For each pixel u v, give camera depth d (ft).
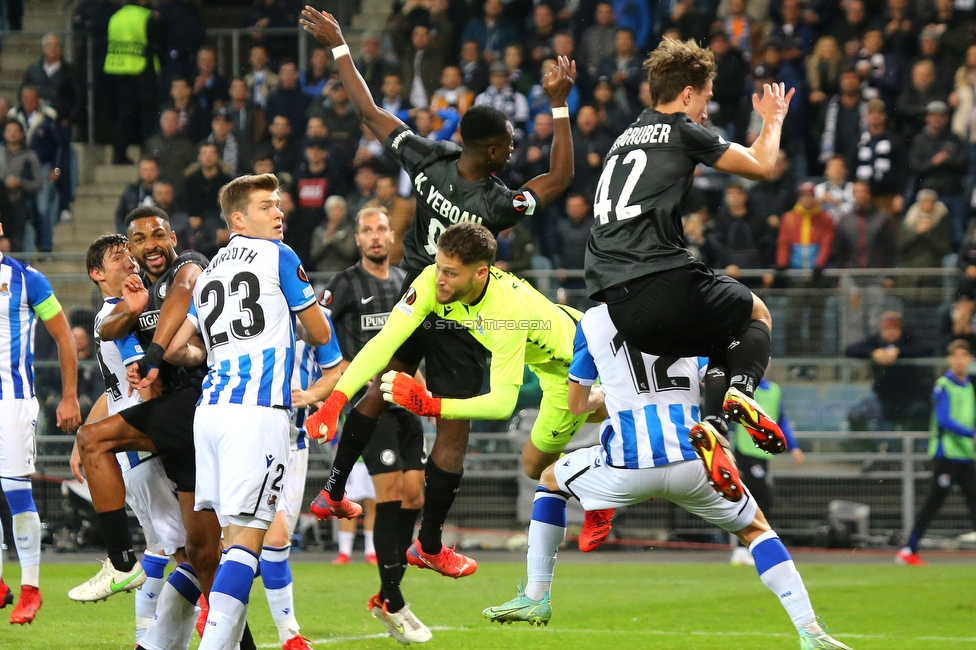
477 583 115.14
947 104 174.29
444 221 67.46
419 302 63.05
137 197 180.55
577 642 78.13
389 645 76.23
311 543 150.51
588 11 186.29
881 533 150.00
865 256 158.40
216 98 191.83
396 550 77.61
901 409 151.23
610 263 59.93
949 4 176.24
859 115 171.32
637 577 121.19
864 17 181.78
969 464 134.31
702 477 61.26
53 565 128.77
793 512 151.33
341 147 175.94
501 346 63.82
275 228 62.03
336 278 95.76
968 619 90.63
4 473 83.56
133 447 65.16
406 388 61.05
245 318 59.31
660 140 60.23
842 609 96.17
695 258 59.88
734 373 59.57
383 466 79.15
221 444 58.39
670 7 191.31
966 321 150.92
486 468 150.20
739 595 105.60
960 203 167.22
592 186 166.09
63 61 200.85
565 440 70.79
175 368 67.46
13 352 86.02
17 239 186.60
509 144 66.74
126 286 65.87
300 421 80.59
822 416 152.76
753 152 60.03
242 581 57.98
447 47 189.57
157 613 62.90
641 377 61.31
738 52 175.22
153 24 199.62
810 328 153.79
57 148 194.70
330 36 71.10
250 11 233.96
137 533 146.72
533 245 167.53
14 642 74.13
